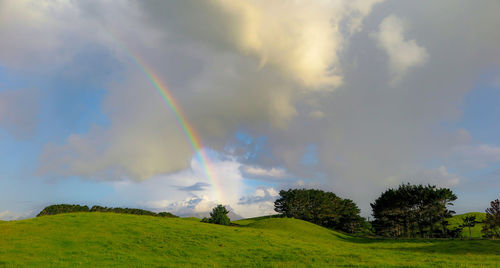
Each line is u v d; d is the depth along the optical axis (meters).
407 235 121.44
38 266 29.20
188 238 46.44
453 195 105.69
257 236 52.41
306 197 143.75
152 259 35.00
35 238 41.31
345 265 31.16
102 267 29.88
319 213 142.50
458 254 42.59
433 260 34.16
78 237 43.06
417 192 110.81
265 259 36.22
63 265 30.02
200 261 34.91
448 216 106.38
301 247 44.94
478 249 47.66
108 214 61.38
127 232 47.75
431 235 106.81
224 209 96.25
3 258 32.22
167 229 51.53
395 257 37.28
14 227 46.88
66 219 53.38
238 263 34.19
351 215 141.75
